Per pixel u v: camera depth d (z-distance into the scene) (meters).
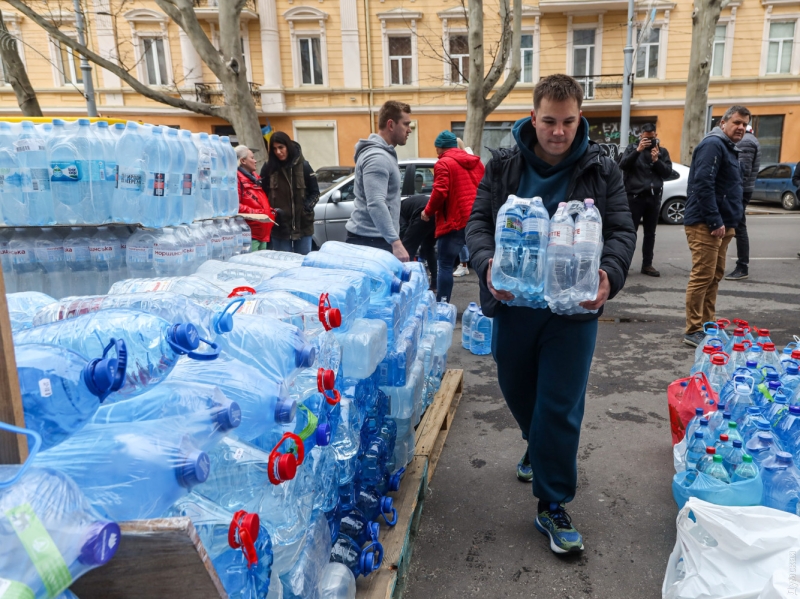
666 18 19.12
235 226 3.38
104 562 0.80
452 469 2.93
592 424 3.38
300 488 1.58
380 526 2.11
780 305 5.85
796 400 2.39
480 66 11.71
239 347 1.47
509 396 2.41
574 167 2.12
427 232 5.93
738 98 19.88
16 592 0.67
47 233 2.42
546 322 2.14
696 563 1.71
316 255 2.58
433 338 3.19
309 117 20.70
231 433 1.32
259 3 19.41
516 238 2.02
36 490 0.77
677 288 6.69
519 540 2.35
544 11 19.47
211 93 19.78
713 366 2.92
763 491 2.03
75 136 2.30
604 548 2.29
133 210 2.38
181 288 2.03
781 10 18.81
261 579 1.25
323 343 1.79
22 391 0.90
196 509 1.17
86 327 1.17
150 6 19.20
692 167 4.45
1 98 19.67
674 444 2.83
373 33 19.89
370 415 2.20
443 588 2.08
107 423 1.08
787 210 14.61
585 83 20.06
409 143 20.88
